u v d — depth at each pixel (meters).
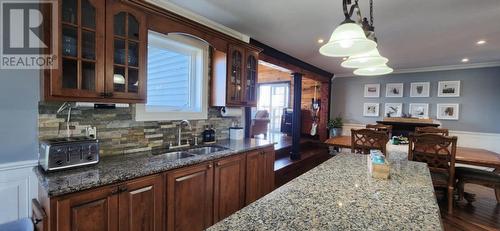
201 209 2.14
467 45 3.65
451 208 2.84
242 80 3.05
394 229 0.87
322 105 6.60
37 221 1.47
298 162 4.80
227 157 2.42
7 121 1.68
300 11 2.55
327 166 1.79
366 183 1.40
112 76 1.78
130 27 1.91
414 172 1.66
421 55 4.31
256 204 1.08
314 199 1.15
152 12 2.03
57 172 1.58
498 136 4.73
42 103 1.74
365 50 1.60
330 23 2.90
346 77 6.57
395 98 5.86
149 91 2.51
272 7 2.46
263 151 2.98
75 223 1.38
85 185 1.40
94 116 1.98
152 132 2.41
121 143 2.17
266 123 6.38
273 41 3.67
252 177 2.79
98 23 1.69
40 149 1.67
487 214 2.85
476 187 3.82
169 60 2.69
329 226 0.89
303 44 3.82
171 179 1.88
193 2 2.38
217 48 2.69
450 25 2.84
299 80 5.00
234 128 3.34
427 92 5.45
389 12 2.48
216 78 2.96
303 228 0.87
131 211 1.63
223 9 2.54
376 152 1.70
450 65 5.15
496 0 2.19
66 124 1.84
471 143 4.98
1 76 1.65
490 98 4.80
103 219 1.49
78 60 1.61
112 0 1.76
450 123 5.20
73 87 1.61
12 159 1.70
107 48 1.74
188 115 2.76
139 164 1.87
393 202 1.12
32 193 1.77
